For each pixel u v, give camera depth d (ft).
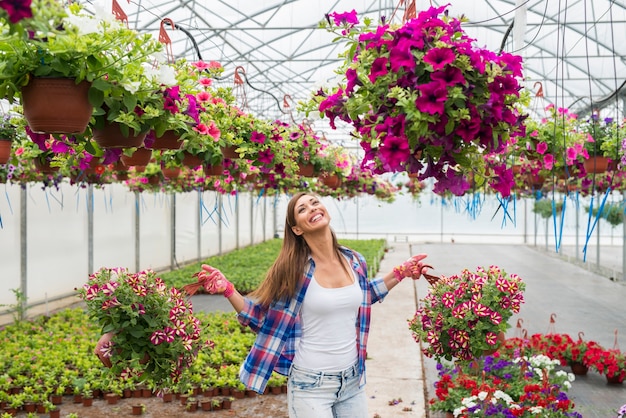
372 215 99.09
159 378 11.65
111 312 11.16
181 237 54.29
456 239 95.04
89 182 25.31
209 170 17.42
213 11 33.76
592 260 61.46
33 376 18.86
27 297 30.48
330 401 8.62
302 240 8.93
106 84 7.21
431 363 21.17
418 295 36.88
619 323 29.25
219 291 8.79
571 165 19.67
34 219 32.48
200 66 14.29
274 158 18.13
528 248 79.00
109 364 11.48
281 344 8.64
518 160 20.21
